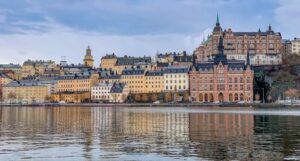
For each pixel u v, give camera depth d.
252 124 154.50
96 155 82.88
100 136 114.25
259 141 100.88
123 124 159.00
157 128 139.25
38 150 88.88
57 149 90.06
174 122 168.25
